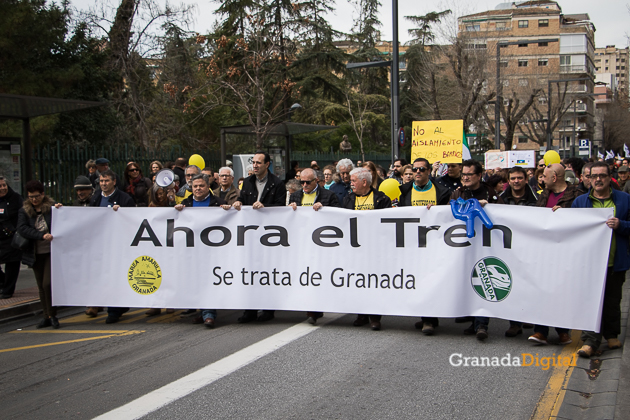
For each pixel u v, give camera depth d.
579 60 82.75
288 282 6.82
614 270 5.55
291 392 4.61
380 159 29.33
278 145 18.91
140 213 7.04
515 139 81.94
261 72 24.70
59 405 4.46
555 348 5.81
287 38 26.42
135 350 5.93
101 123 22.23
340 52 31.66
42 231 6.95
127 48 23.66
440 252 6.29
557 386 4.71
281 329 6.67
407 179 8.41
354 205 6.84
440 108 36.66
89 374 5.19
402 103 42.16
